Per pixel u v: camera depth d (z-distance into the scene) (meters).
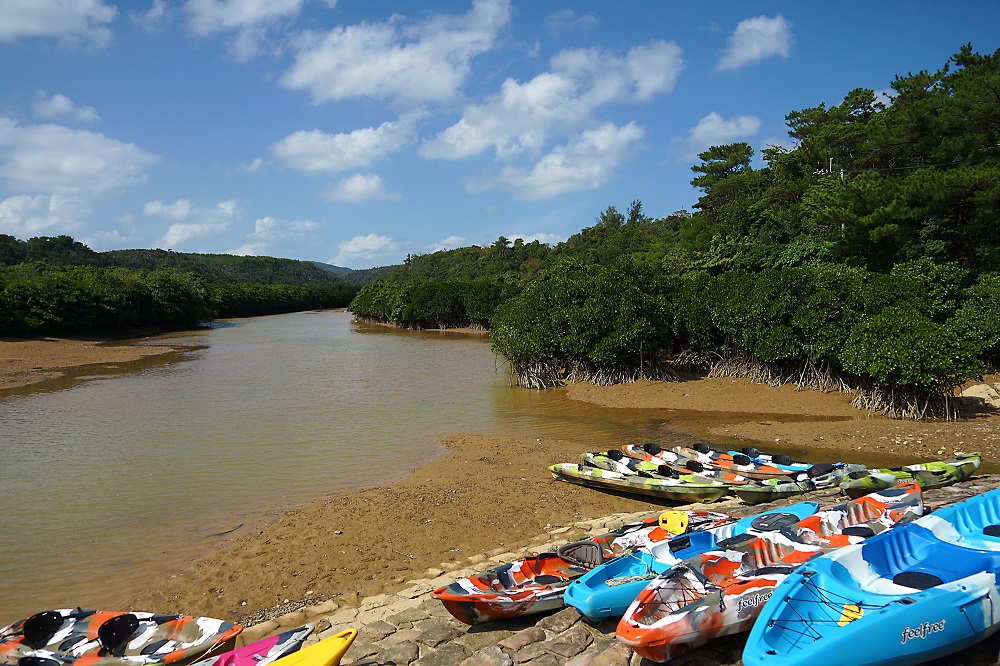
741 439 17.72
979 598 6.11
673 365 29.05
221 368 35.09
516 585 8.17
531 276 60.25
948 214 27.88
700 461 13.87
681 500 12.73
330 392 26.89
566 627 7.50
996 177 25.03
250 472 15.26
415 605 8.63
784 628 6.14
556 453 16.56
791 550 8.27
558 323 27.25
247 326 72.62
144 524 12.06
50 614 7.44
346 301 134.88
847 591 6.62
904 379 18.55
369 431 19.52
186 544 11.15
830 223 33.59
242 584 9.68
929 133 30.47
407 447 17.53
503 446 17.31
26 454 17.00
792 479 12.41
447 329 64.50
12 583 9.78
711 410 21.64
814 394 22.78
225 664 6.53
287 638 6.86
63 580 9.88
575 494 13.37
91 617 7.55
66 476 15.00
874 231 27.11
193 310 68.75
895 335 19.48
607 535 9.27
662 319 27.47
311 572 10.02
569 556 8.68
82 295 51.69
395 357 40.16
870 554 7.25
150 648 7.25
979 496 8.60
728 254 38.84
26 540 11.36
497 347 28.95
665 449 14.70
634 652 6.70
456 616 7.50
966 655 6.24
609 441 18.00
